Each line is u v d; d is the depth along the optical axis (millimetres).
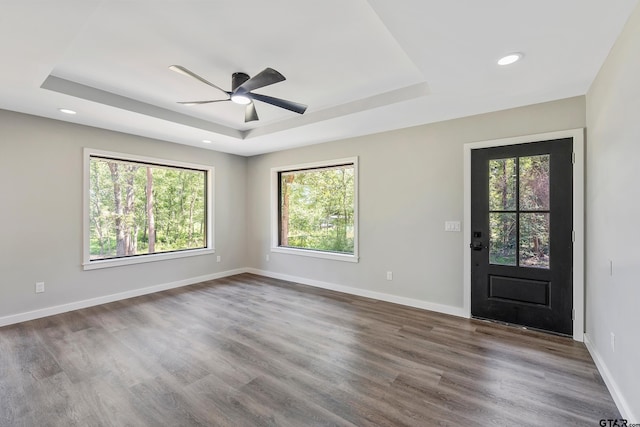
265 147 5000
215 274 5277
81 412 1830
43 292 3418
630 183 1664
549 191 2887
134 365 2375
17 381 2148
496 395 1983
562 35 1790
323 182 4883
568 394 1986
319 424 1734
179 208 4949
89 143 3736
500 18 1626
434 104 2969
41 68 2223
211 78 2723
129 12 1787
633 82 1602
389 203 3961
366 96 3123
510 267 3111
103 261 3908
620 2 1501
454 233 3461
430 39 1831
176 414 1816
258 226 5645
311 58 2369
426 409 1854
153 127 3781
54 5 1539
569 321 2820
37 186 3365
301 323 3236
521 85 2510
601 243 2238
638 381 1565
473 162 3312
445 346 2680
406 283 3840
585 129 2697
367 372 2270
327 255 4625
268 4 1728
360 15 1839
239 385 2109
